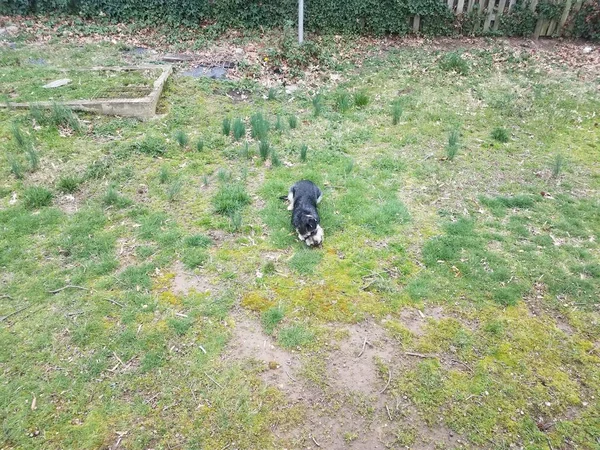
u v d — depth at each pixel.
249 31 9.95
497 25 10.20
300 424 2.92
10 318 3.55
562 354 3.43
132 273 3.99
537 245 4.49
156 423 2.89
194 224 4.63
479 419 2.97
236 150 5.95
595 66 8.90
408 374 3.25
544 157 6.03
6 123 6.07
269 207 4.90
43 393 3.03
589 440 2.88
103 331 3.47
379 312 3.73
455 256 4.30
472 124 6.82
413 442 2.84
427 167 5.73
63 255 4.17
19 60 8.03
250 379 3.17
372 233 4.58
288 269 4.12
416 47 9.78
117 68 7.75
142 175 5.36
